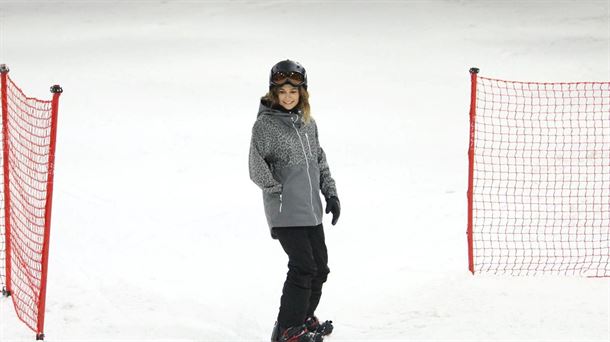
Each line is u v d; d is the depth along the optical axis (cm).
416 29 3384
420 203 1365
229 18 3738
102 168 1639
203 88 2503
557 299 759
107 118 2116
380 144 1870
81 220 1243
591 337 639
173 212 1327
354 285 958
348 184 1516
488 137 1822
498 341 643
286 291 668
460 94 2377
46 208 616
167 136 1925
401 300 841
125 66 2797
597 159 1609
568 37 3130
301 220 652
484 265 973
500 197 1366
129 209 1332
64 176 1560
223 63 2855
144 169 1638
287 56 2958
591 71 2559
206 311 798
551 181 1454
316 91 2458
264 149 655
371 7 3856
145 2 4231
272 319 838
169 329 693
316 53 3009
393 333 717
